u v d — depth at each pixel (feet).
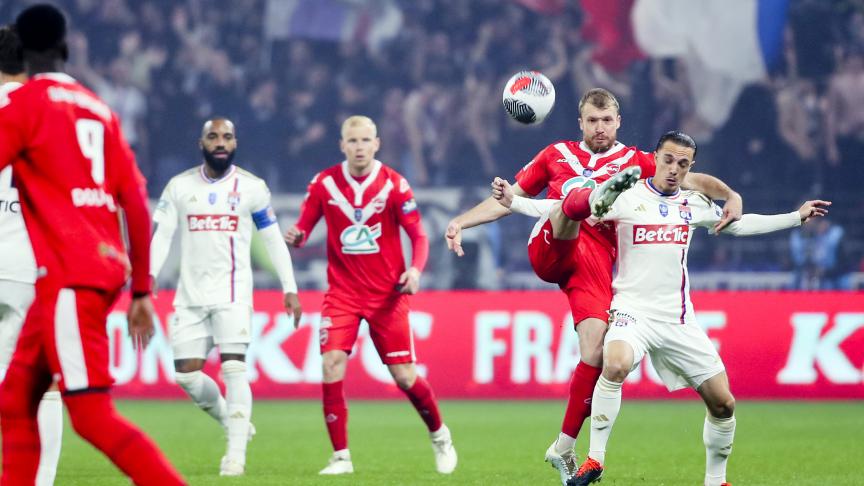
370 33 254.88
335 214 93.56
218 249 93.56
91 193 53.83
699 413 148.25
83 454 102.27
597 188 69.87
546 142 243.60
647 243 74.54
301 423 135.54
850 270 212.43
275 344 166.81
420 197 206.59
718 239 213.25
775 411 147.64
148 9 255.29
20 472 54.85
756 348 164.04
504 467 94.32
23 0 255.29
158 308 167.02
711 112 238.27
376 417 143.23
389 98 246.27
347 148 93.15
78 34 252.83
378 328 93.35
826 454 103.24
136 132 248.11
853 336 163.12
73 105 53.93
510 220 215.10
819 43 243.40
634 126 240.32
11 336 69.92
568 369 164.96
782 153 236.43
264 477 85.25
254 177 95.40
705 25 237.86
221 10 256.11
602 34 241.96
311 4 254.47
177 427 131.23
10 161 52.60
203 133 93.56
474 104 244.22
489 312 166.91
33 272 69.77
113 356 166.30
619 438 118.11
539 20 251.80
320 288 206.90
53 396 69.67
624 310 74.79
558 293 166.30
